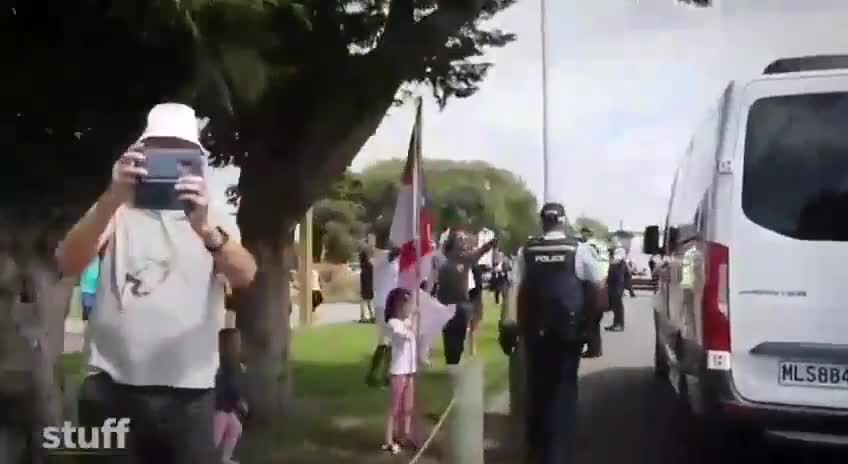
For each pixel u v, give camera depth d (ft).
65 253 7.88
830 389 9.05
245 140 10.02
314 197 10.02
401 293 9.86
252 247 9.93
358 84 9.72
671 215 9.30
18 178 10.41
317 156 9.98
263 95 9.91
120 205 7.77
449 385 9.77
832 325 9.06
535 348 9.59
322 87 9.82
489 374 9.73
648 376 9.43
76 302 8.87
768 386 9.18
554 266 9.53
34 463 8.97
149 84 9.98
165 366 7.82
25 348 9.26
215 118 9.93
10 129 10.45
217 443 8.55
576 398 9.55
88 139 10.43
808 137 9.14
